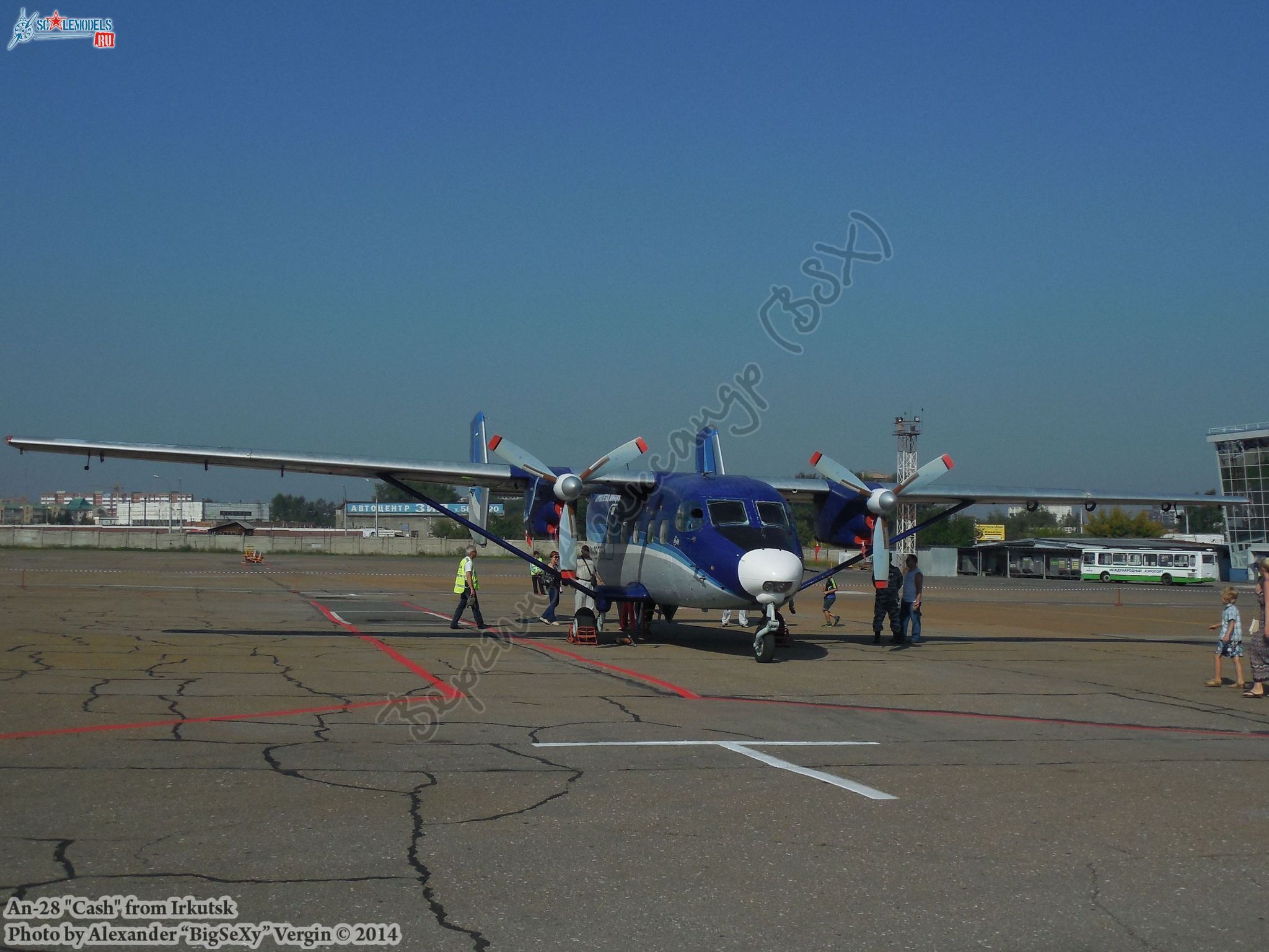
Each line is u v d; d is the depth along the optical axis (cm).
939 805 721
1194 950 471
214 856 586
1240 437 7075
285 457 1791
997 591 5112
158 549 8600
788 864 588
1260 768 855
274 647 1720
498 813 684
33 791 717
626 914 510
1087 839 641
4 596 2962
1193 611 3544
